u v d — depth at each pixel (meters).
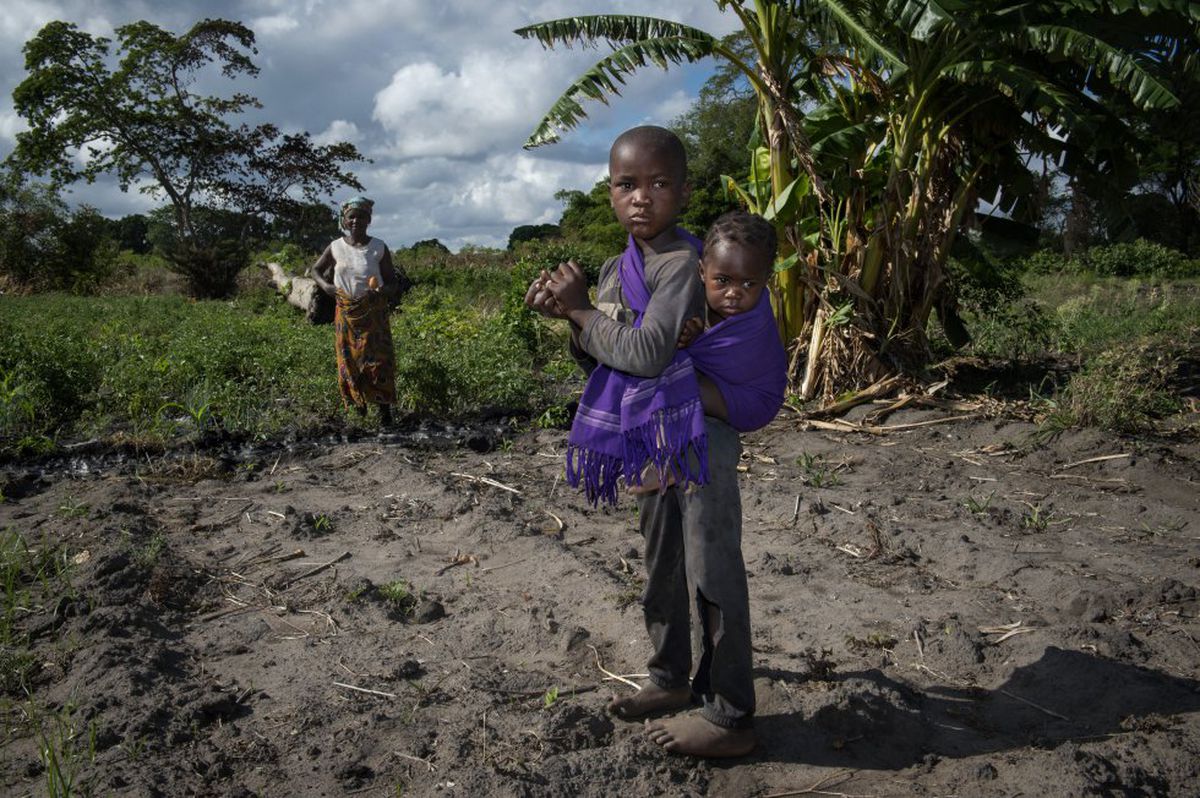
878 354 8.20
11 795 2.45
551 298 2.34
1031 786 2.43
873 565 4.21
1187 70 7.57
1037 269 24.03
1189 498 5.27
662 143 2.28
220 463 6.09
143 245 68.19
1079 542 4.52
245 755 2.67
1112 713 2.83
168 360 8.53
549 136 7.86
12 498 5.48
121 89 36.94
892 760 2.61
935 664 3.19
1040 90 7.36
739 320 2.33
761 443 6.79
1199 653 3.21
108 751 2.66
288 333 11.27
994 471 5.91
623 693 2.99
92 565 4.09
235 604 3.83
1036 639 3.29
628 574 4.10
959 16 6.66
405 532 4.78
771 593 3.88
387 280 7.24
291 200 40.00
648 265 2.32
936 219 8.73
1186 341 11.70
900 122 8.41
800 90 9.13
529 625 3.53
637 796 2.43
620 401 2.36
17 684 3.11
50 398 7.51
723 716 2.54
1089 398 7.02
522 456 6.46
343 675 3.18
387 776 2.55
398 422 7.45
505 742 2.70
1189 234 26.66
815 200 8.55
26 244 27.58
